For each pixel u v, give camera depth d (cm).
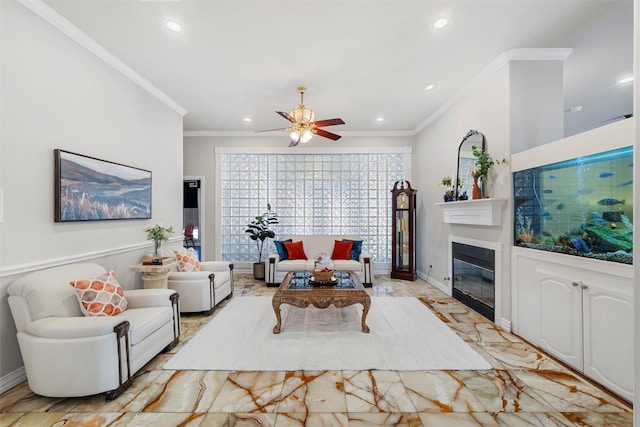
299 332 300
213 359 244
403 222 552
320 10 233
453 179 412
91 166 273
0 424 171
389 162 602
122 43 277
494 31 261
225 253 602
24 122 216
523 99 295
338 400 192
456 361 239
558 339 240
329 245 544
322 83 365
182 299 347
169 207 416
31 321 197
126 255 326
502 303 309
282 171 602
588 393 197
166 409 184
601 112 475
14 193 209
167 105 412
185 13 235
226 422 172
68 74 252
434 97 410
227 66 322
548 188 250
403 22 248
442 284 461
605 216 200
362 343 273
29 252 220
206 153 592
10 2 206
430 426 168
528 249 273
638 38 91
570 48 289
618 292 192
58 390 186
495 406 185
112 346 193
